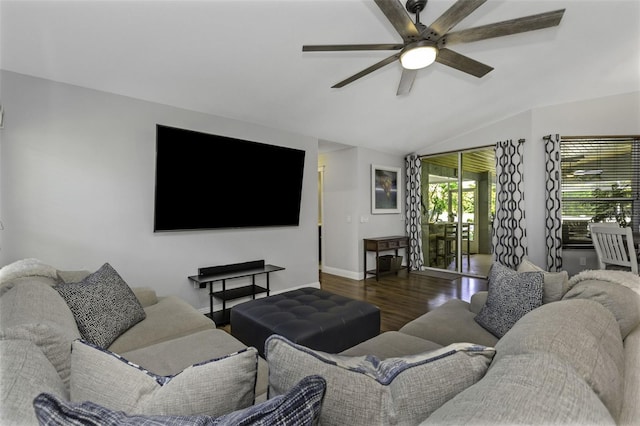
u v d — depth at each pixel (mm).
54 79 2516
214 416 649
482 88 3684
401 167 5996
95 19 1979
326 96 3367
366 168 5344
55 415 508
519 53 3041
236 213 3574
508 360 676
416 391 666
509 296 1739
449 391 679
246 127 3750
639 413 781
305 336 1906
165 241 3121
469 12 1660
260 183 3758
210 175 3312
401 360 779
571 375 600
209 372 685
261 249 3896
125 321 1835
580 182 4438
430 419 548
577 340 782
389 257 5340
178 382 682
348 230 5336
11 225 2357
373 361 854
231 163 3471
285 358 747
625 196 4258
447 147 5348
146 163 2990
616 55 3154
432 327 1879
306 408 563
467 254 5453
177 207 3111
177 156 3057
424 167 6012
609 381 716
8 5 1806
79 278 1974
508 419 473
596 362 728
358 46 1892
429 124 4594
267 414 533
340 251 5484
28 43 2113
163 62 2482
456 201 5504
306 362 729
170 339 1860
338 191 5516
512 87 3762
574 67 3373
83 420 516
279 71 2793
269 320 2135
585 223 4430
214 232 3471
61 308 1455
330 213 5660
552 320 886
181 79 2738
